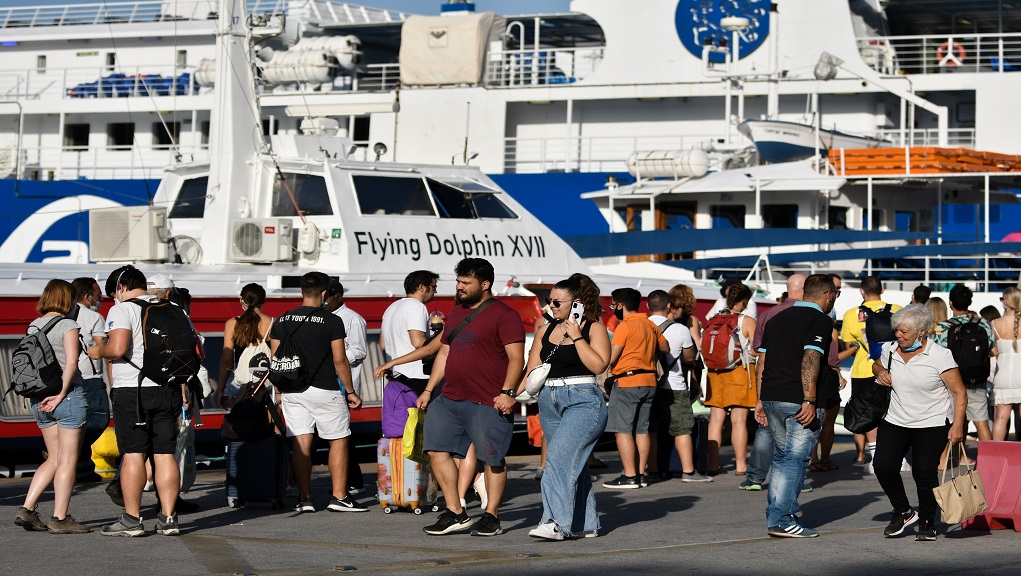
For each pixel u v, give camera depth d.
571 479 16.80
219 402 21.39
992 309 28.36
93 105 58.62
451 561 15.21
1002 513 17.97
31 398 17.05
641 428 23.77
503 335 17.11
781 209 44.84
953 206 56.94
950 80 51.22
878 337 22.11
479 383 17.23
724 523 18.97
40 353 16.77
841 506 21.03
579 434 16.80
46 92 61.34
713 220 45.94
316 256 28.47
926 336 16.92
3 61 61.94
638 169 46.81
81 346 18.20
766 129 47.50
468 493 22.11
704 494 22.73
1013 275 45.06
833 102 53.69
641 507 20.91
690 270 44.59
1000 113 50.53
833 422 26.27
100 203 55.25
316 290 19.48
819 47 52.66
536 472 25.27
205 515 19.55
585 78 56.09
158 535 17.22
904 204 48.56
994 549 16.47
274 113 55.66
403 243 29.34
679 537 17.44
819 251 43.53
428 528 17.55
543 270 32.03
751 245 43.66
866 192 46.66
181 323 17.12
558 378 16.94
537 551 16.05
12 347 23.78
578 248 46.00
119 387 16.95
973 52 56.91
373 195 29.41
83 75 60.94
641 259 46.84
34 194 55.97
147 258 28.28
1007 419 25.02
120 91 59.62
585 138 53.28
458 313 17.50
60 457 17.19
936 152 44.69
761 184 43.59
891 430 17.20
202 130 58.75
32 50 61.66
